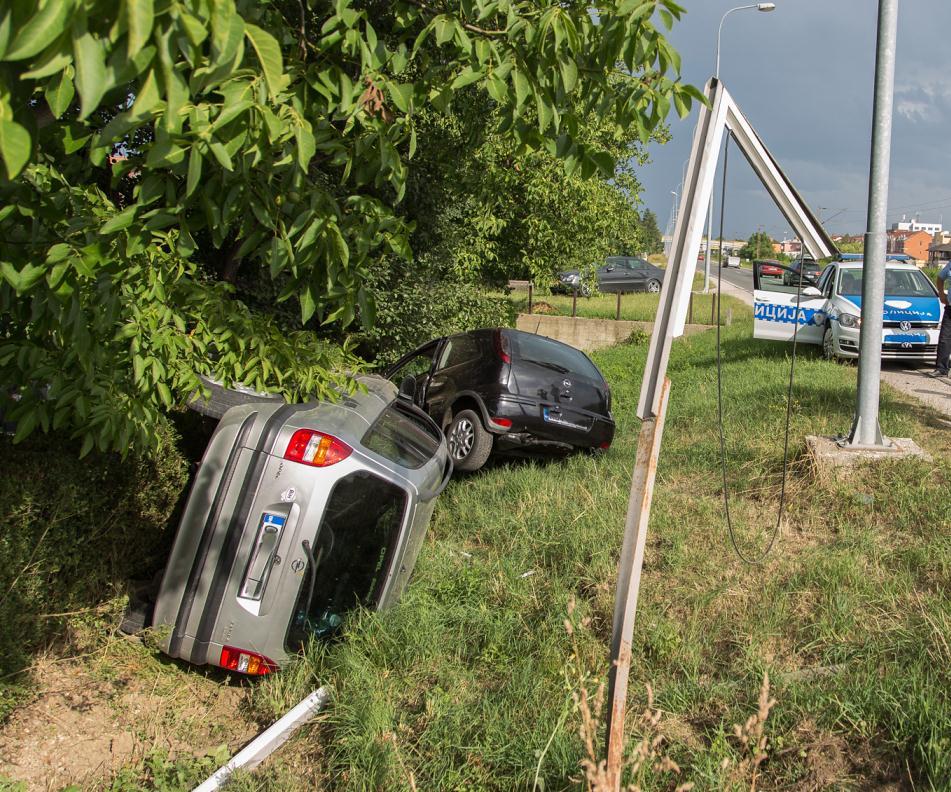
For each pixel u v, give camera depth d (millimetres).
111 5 1677
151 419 4395
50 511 4488
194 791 3842
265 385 5062
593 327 22891
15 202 2986
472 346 10148
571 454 9867
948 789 3457
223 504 4648
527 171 15398
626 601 3180
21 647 4438
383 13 5543
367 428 5227
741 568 5945
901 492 6707
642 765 3580
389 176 3754
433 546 6836
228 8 1869
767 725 4070
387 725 4164
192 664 4922
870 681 4242
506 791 3834
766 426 9125
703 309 29266
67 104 2039
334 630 4977
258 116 2902
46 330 3521
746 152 4281
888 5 7277
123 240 3238
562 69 3340
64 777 3992
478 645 5164
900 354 13969
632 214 18422
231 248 9375
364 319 3914
